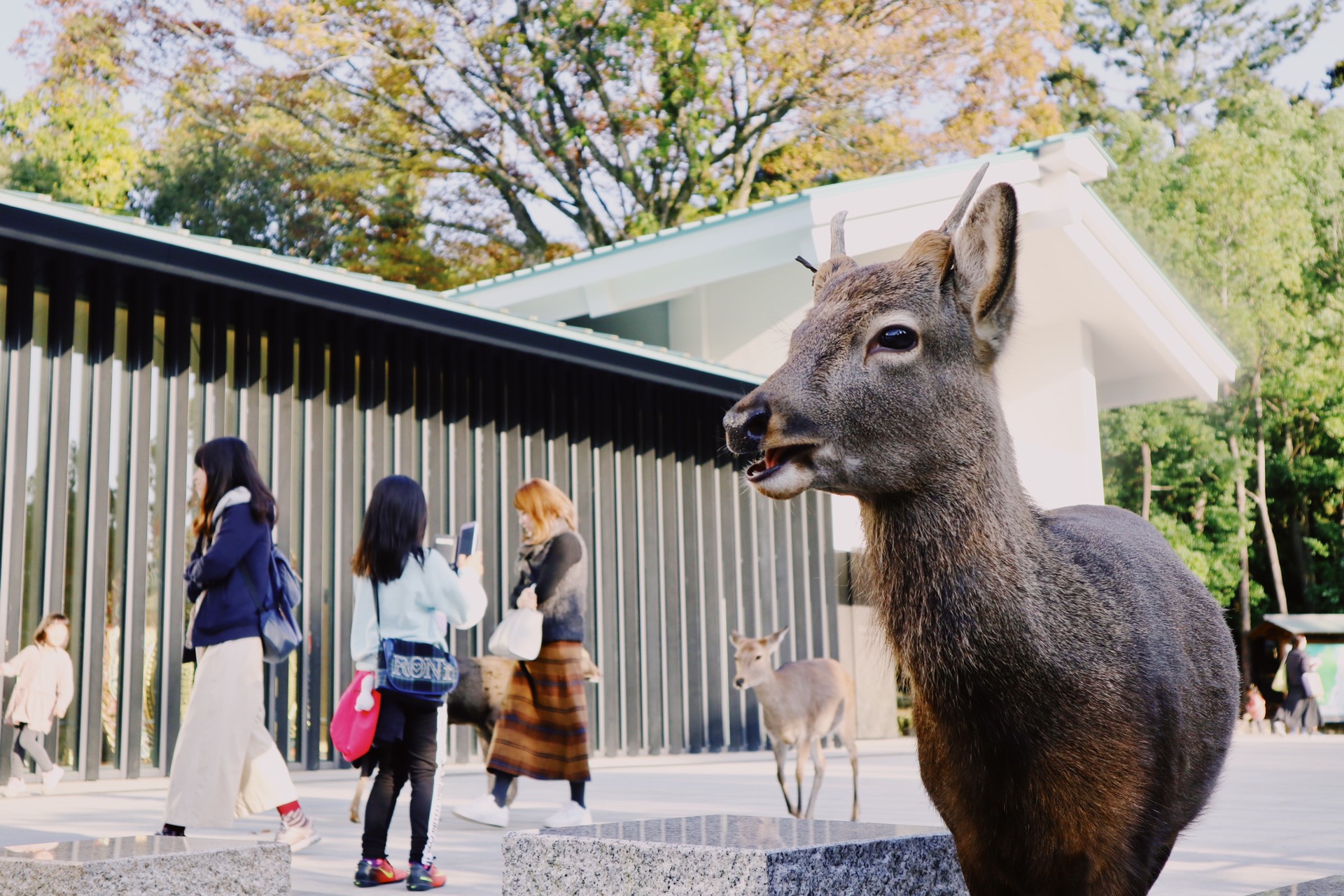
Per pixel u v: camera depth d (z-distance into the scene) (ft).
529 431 40.73
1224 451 103.40
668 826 11.52
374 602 16.63
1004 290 8.79
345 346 36.09
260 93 90.43
